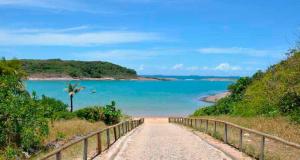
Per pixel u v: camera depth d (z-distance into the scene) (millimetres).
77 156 16719
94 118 44188
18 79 19297
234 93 52875
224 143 21750
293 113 26312
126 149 20641
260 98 37406
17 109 17172
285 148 16312
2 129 16859
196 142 23672
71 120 38156
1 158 14867
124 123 30422
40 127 18156
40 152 17422
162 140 25203
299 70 27656
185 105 106125
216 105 54656
